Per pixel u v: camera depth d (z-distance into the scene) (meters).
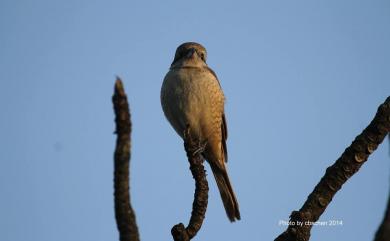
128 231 7.29
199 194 9.43
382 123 8.62
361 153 8.70
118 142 7.07
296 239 8.50
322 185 8.84
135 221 7.37
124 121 6.99
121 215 7.27
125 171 7.17
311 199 8.82
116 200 7.27
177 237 8.88
